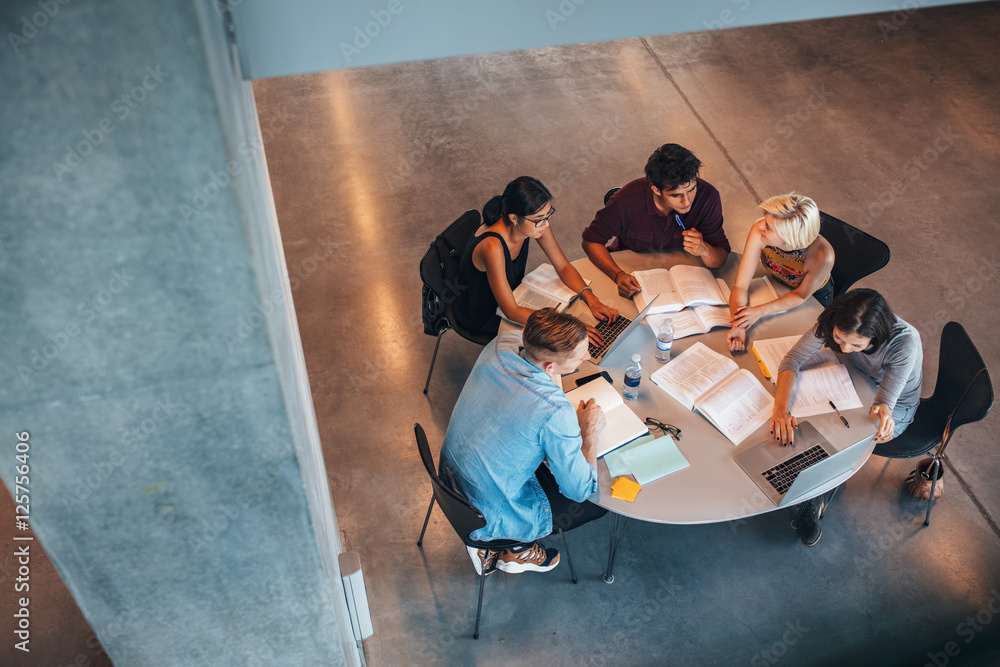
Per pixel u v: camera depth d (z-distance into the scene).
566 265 3.29
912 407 2.94
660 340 2.92
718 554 3.19
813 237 3.00
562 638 2.94
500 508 2.59
